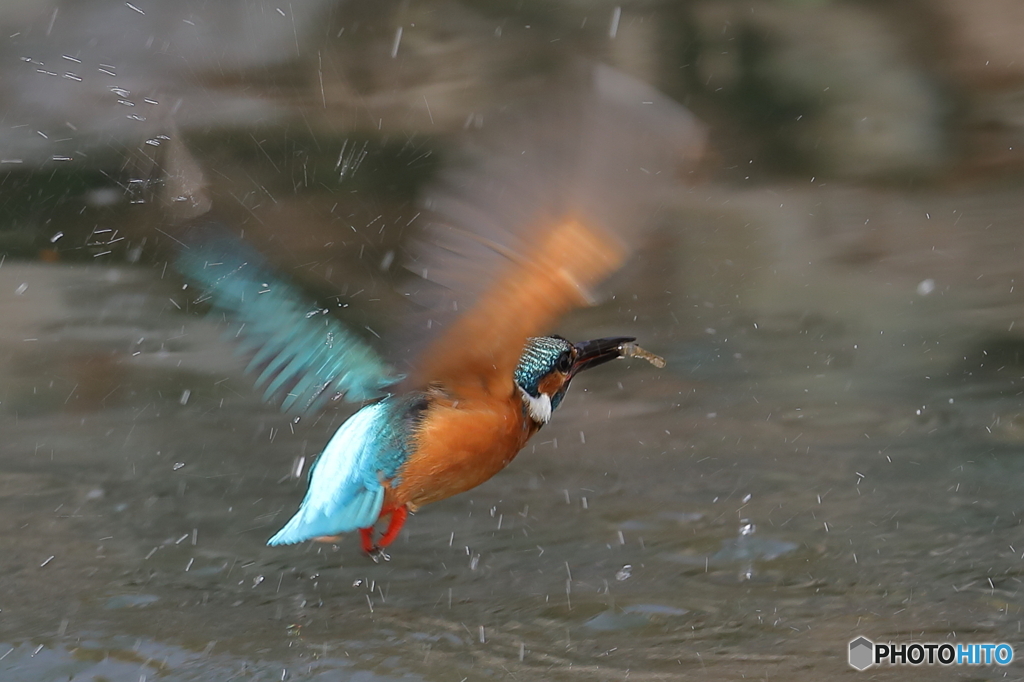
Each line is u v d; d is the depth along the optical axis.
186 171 18.38
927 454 11.10
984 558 8.73
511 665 7.24
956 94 23.00
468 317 5.09
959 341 14.65
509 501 10.27
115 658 7.32
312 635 7.68
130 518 9.84
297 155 19.33
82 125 18.92
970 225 19.39
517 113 4.39
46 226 17.59
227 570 8.78
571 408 13.02
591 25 23.31
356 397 6.11
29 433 11.99
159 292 15.98
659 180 4.34
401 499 5.93
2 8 20.77
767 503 10.03
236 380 13.62
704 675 7.04
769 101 23.28
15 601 8.16
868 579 8.44
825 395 13.03
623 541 9.27
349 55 21.84
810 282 17.23
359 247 16.61
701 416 12.49
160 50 20.69
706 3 23.69
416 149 19.80
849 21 23.61
